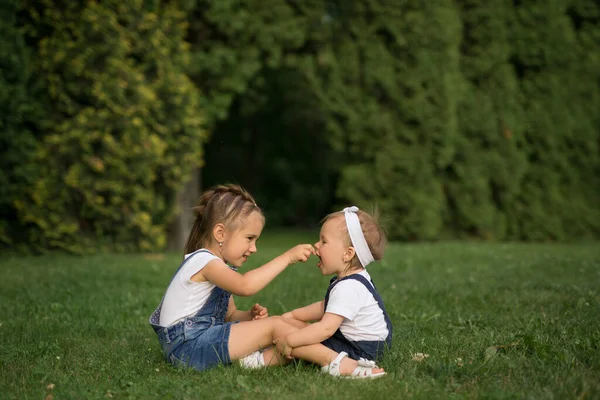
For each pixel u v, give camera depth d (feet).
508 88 37.78
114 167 26.66
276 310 14.97
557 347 10.01
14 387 8.77
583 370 8.67
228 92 31.83
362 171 34.53
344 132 34.78
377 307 9.70
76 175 25.81
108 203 27.40
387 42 34.09
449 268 21.86
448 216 36.68
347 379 8.77
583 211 39.32
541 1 38.68
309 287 18.28
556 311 13.64
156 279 19.49
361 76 34.09
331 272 9.87
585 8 40.27
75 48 25.81
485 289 17.02
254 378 8.94
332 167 47.52
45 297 15.89
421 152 34.40
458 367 9.00
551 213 38.83
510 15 38.63
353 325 9.53
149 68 28.09
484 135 37.14
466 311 14.23
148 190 28.14
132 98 26.86
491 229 37.06
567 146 39.91
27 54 24.35
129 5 26.89
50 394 8.43
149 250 28.76
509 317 13.19
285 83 47.67
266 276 9.62
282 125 57.41
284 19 31.83
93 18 25.66
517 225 38.58
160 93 28.17
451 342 10.83
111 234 28.12
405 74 33.83
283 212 61.82
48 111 26.22
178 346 9.64
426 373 9.10
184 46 28.99
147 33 27.53
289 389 8.52
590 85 39.99
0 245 26.27
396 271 21.48
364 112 34.06
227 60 30.42
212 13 29.73
